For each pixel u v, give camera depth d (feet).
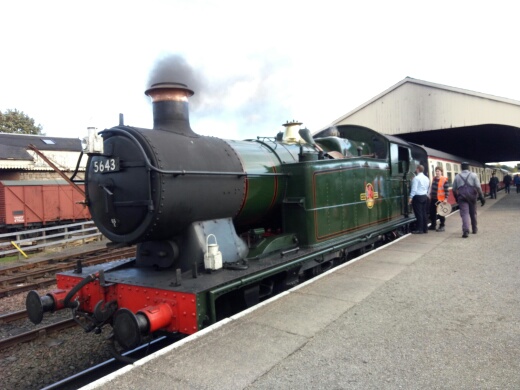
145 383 9.93
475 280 18.42
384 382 9.81
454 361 10.78
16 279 29.43
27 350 17.52
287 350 11.63
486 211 49.60
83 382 14.51
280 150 22.15
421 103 59.57
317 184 20.92
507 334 12.41
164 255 16.26
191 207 15.47
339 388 9.60
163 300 13.42
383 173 29.96
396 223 31.07
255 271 15.61
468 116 55.98
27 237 61.26
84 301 15.88
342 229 23.29
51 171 77.30
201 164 15.99
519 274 19.12
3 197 60.29
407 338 12.30
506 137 86.94
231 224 17.71
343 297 16.34
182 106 17.15
